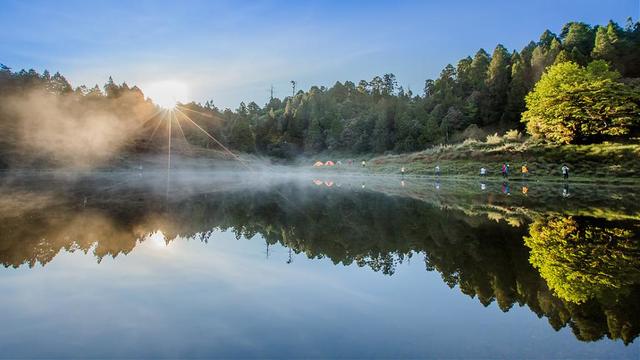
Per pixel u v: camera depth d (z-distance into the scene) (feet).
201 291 18.25
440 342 13.03
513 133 169.58
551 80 156.25
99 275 20.74
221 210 52.44
